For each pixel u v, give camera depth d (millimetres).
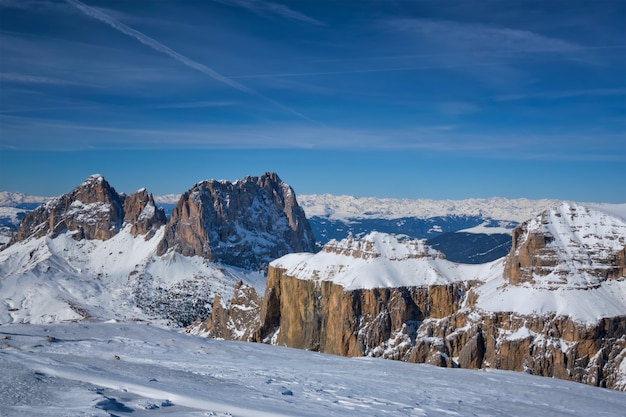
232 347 106562
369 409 57656
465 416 59344
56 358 72125
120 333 106125
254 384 66875
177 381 62969
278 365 90250
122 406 47938
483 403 69125
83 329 106188
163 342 102062
